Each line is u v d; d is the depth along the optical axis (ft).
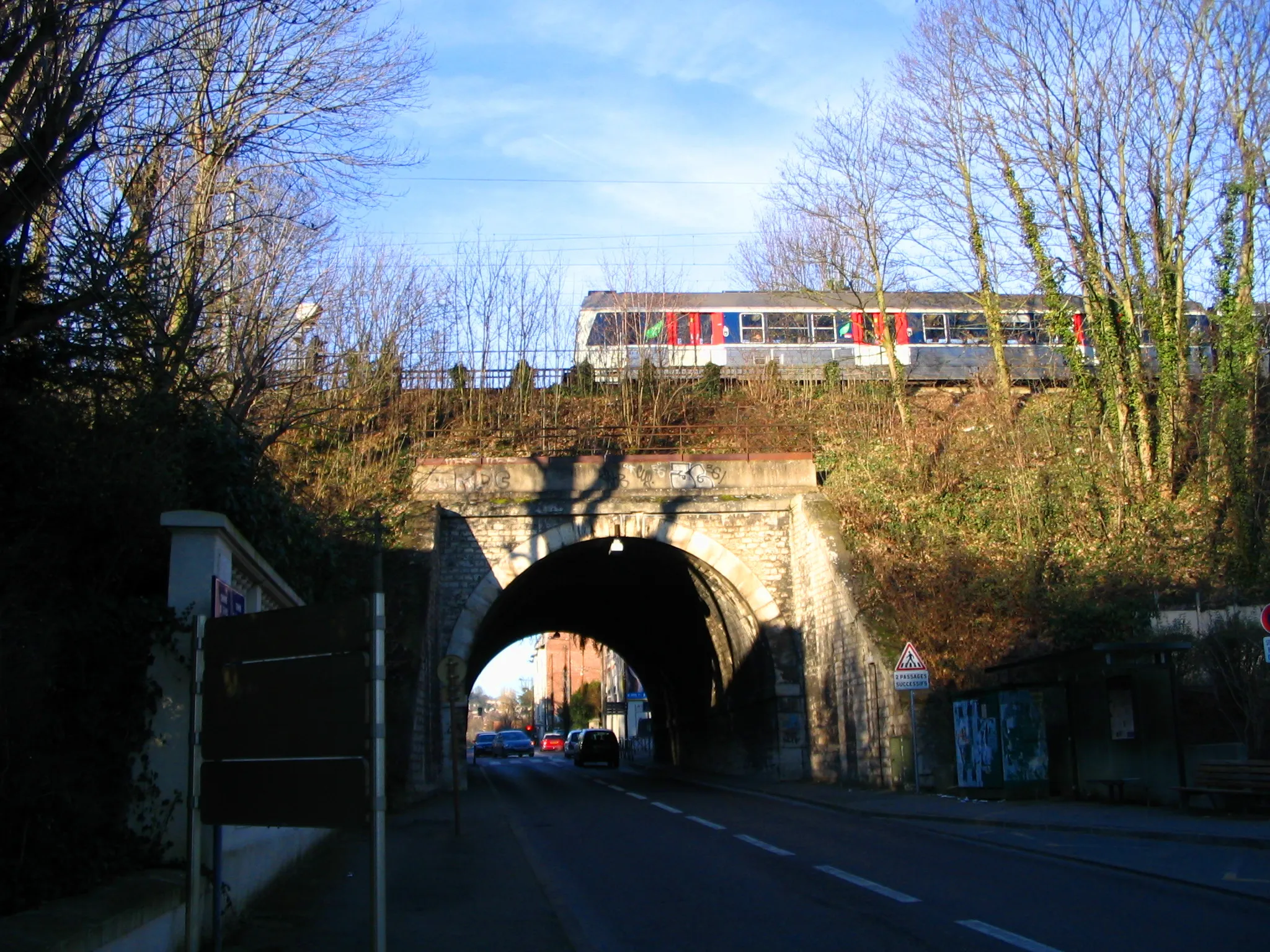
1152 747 53.57
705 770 126.41
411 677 75.72
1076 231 89.30
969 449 93.76
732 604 99.14
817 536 86.69
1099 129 87.35
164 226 40.14
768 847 44.91
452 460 92.12
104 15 31.35
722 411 113.80
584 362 116.06
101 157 34.42
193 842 24.79
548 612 134.51
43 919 19.44
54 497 29.91
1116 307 89.66
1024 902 29.94
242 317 50.03
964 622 72.90
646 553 99.09
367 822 19.71
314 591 61.11
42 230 32.91
